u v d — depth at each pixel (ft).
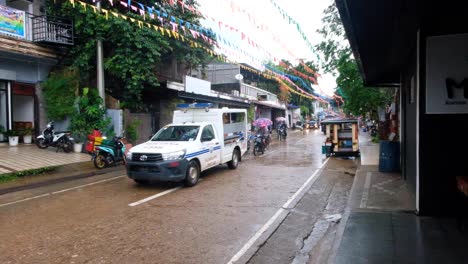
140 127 57.62
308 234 18.66
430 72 18.66
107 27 46.62
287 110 158.51
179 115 38.88
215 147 34.91
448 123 18.66
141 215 21.49
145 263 14.60
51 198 26.35
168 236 17.80
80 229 18.92
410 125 25.18
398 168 34.19
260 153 55.88
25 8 49.44
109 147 39.32
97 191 28.55
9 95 47.42
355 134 50.49
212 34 42.68
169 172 28.17
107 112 49.96
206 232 18.42
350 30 17.33
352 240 15.80
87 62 50.39
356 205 21.94
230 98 81.92
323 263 14.42
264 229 18.98
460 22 17.89
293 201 24.95
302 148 64.85
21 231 18.67
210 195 26.78
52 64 51.26
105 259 15.02
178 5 49.06
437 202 19.08
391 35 20.24
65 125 50.01
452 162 18.71
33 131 49.78
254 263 14.94
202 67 69.10
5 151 43.01
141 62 50.55
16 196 27.35
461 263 13.23
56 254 15.58
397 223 18.08
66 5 47.11
